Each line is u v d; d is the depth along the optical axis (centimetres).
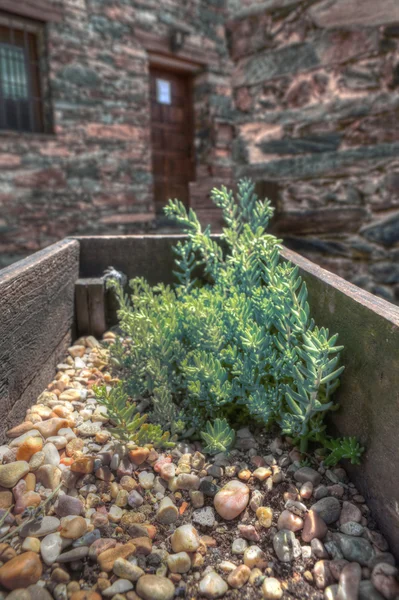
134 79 596
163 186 697
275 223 330
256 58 324
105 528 115
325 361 116
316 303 148
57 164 529
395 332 102
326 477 132
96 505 123
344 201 299
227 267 182
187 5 643
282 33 306
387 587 98
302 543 113
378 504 113
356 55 276
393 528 107
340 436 133
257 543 114
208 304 168
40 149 512
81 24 532
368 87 276
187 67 671
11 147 488
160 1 609
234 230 199
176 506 125
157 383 158
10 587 98
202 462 139
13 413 145
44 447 136
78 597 96
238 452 145
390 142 273
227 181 332
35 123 528
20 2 475
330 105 294
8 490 122
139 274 245
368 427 116
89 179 562
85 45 539
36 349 168
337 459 128
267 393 145
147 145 621
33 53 516
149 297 188
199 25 662
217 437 132
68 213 547
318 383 118
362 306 117
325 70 291
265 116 327
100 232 581
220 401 146
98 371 192
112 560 105
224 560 110
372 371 113
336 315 133
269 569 106
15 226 503
